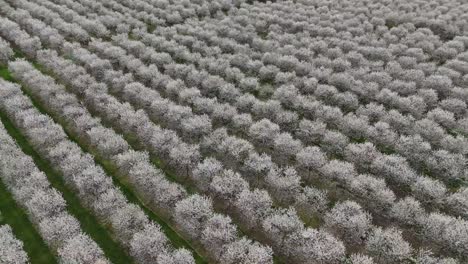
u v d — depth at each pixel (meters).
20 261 29.62
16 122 43.94
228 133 43.72
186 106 44.50
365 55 56.78
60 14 68.56
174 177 38.31
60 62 51.78
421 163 38.91
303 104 45.00
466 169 37.38
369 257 31.00
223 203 35.62
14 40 60.16
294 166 39.16
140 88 47.25
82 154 39.56
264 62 55.28
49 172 38.50
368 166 38.16
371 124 44.78
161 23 67.00
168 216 34.62
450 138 40.19
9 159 36.91
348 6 73.31
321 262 29.38
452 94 47.84
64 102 44.94
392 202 33.78
